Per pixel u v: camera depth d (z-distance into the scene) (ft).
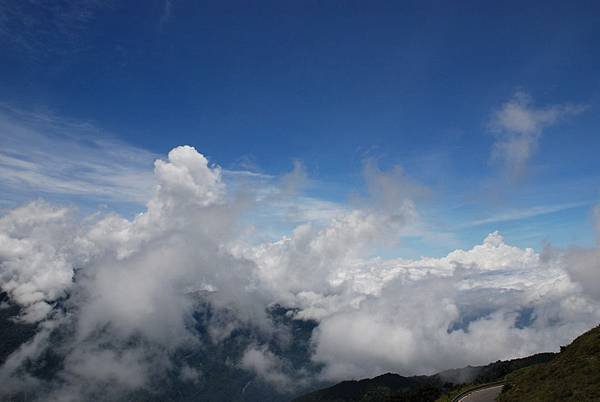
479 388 403.13
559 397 242.58
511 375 424.46
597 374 248.11
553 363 310.65
